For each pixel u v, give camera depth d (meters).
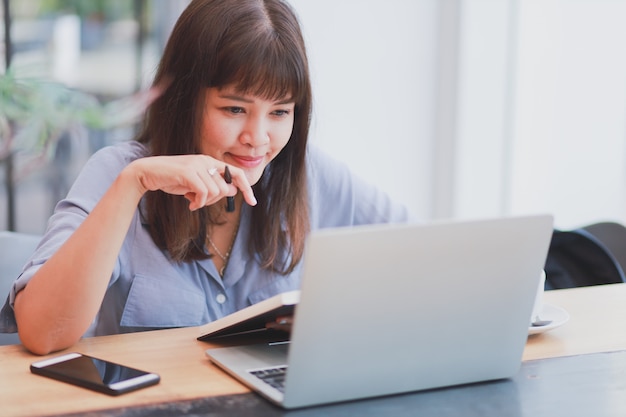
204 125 1.69
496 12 3.77
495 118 3.84
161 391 1.25
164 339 1.50
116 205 1.45
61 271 1.43
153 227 1.77
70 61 3.66
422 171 3.89
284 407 1.19
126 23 3.72
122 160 1.82
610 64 3.72
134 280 1.75
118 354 1.42
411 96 3.80
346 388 1.21
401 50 3.75
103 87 3.71
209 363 1.38
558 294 1.85
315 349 1.16
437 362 1.26
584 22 3.74
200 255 1.79
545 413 1.20
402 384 1.25
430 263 1.19
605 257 2.06
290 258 1.88
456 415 1.19
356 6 3.63
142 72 3.75
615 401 1.25
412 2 3.73
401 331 1.21
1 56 3.53
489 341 1.29
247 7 1.62
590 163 3.82
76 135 3.66
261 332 1.49
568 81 3.80
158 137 1.75
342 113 3.67
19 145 3.52
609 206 3.82
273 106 1.66
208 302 1.82
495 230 1.22
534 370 1.38
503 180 3.89
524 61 3.80
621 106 3.73
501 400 1.25
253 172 1.70
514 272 1.26
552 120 3.84
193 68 1.65
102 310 1.82
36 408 1.18
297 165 1.83
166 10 3.73
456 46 3.77
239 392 1.25
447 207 3.88
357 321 1.17
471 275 1.23
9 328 1.58
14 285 1.50
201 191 1.42
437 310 1.23
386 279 1.17
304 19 3.54
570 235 2.08
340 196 2.08
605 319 1.67
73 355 1.38
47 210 3.73
